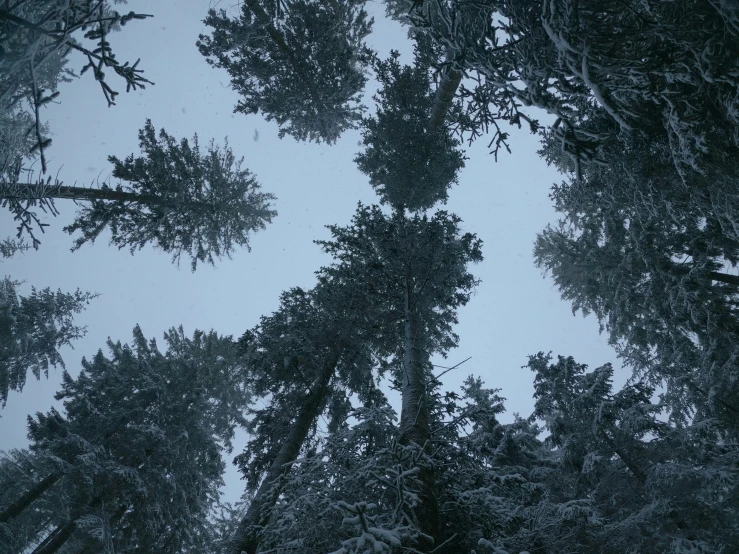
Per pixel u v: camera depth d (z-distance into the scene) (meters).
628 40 4.22
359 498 5.22
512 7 4.64
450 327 13.09
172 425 15.06
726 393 10.86
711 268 12.80
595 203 13.20
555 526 5.96
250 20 12.53
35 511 13.41
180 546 13.34
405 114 14.17
